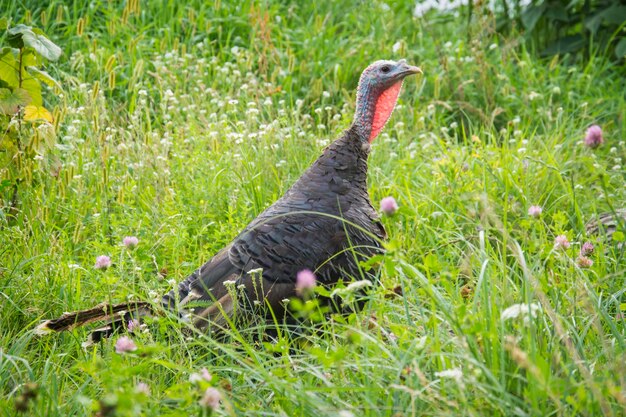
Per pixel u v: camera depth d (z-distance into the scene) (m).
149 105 12.98
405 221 9.35
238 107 12.59
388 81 8.82
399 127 12.53
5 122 9.77
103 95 11.98
